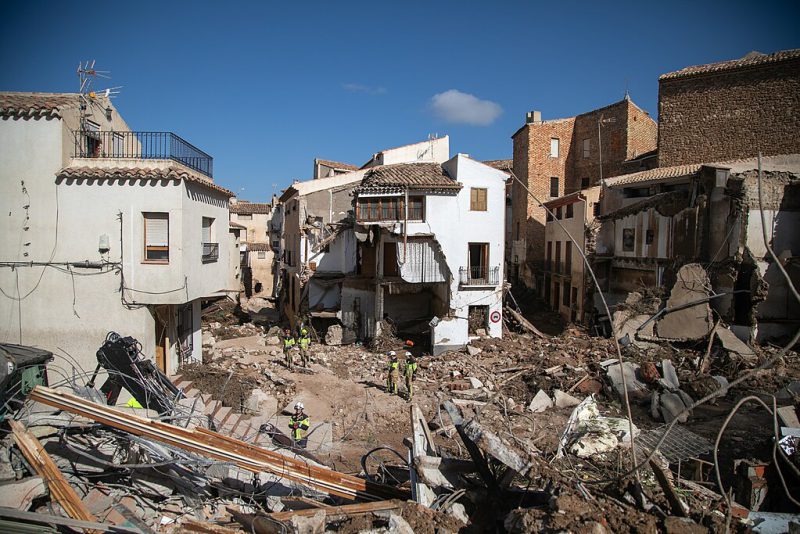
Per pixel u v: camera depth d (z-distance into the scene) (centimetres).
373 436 1655
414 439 975
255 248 5859
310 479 993
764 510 889
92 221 1650
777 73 2909
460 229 2844
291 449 1366
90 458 999
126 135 2089
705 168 2364
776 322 2289
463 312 2867
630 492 736
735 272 2241
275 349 2872
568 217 3494
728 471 1177
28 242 1634
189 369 1984
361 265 3322
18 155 1622
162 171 1647
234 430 1461
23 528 772
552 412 1764
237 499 1059
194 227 1809
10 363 1067
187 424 1185
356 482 1017
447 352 2739
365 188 2739
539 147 4309
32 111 1596
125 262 1658
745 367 1991
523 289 4262
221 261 2175
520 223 4466
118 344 1312
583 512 652
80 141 1744
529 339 2900
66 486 871
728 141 3086
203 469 1091
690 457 1040
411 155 3634
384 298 3219
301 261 3431
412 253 2822
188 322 2152
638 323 2442
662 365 1948
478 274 2916
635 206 2811
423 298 3284
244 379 2006
